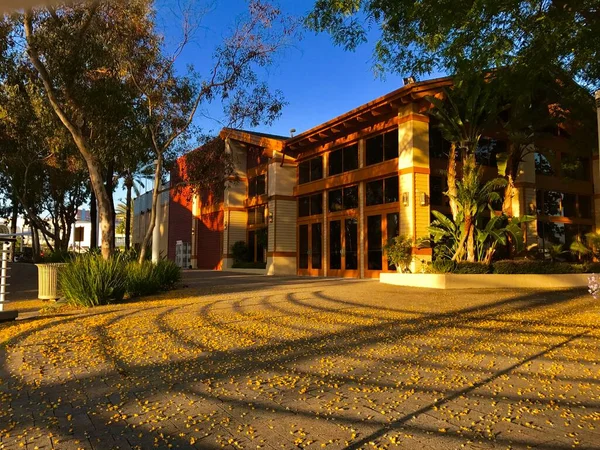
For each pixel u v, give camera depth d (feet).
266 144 79.36
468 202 50.26
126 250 55.01
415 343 21.29
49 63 39.45
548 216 69.31
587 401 13.84
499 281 47.24
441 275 45.50
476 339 22.13
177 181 57.72
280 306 32.58
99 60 39.40
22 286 55.57
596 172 74.90
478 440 11.07
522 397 14.20
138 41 40.34
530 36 26.20
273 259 77.20
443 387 15.14
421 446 10.76
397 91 55.72
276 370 17.03
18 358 18.88
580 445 10.81
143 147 47.55
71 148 55.31
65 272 36.81
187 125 46.78
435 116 53.42
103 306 33.73
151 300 36.81
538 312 30.09
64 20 37.27
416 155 56.18
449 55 26.61
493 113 49.85
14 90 46.78
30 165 75.41
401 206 57.16
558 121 53.06
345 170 68.69
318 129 69.10
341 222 68.95
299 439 11.15
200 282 55.52
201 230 105.81
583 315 28.89
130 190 91.09
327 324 25.71
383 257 60.75
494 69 30.45
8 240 29.04
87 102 40.60
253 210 91.61
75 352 19.71
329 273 71.00
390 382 15.66
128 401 13.91
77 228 57.72
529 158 66.80
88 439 11.25
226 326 25.07
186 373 16.69
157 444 10.94
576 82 40.22
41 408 13.39
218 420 12.37
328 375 16.42
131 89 42.75
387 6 28.60
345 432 11.57
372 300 35.99
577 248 65.98
